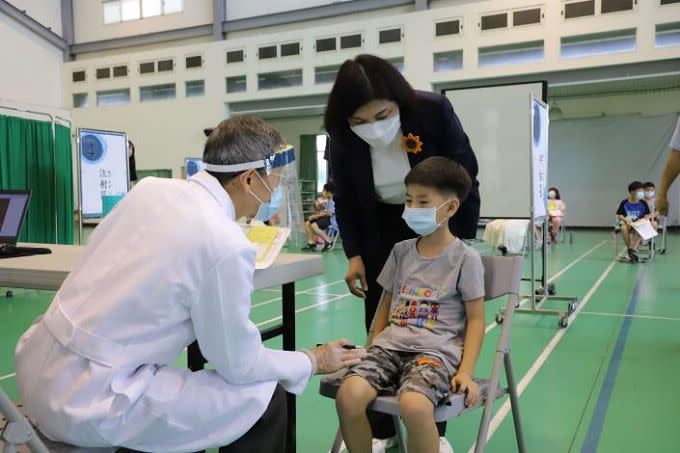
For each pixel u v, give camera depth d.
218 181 1.26
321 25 13.71
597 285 5.83
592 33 10.87
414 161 1.88
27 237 6.18
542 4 11.21
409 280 1.71
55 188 6.57
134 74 15.74
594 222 14.16
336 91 1.73
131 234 1.11
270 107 14.38
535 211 4.27
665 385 2.78
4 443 0.97
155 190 1.19
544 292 4.72
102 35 16.28
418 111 1.81
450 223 1.93
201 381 1.15
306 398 2.71
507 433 2.25
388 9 13.04
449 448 1.90
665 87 12.05
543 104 4.45
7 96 14.80
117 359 1.05
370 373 1.46
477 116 4.89
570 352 3.41
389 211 2.09
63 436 1.05
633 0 10.49
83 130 5.93
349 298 5.36
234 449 1.24
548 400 2.61
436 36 12.20
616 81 11.16
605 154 13.93
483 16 11.74
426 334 1.58
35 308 4.86
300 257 1.75
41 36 15.77
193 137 15.24
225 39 14.77
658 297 5.10
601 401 2.58
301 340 3.82
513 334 3.88
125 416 1.05
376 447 1.99
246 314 1.13
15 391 2.77
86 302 1.07
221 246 1.09
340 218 2.11
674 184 13.24
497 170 4.84
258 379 1.21
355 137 1.90
